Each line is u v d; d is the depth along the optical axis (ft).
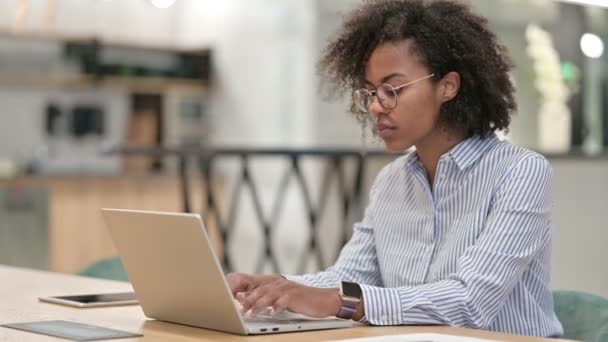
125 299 8.71
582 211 18.71
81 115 27.66
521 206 7.49
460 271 7.41
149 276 7.22
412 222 8.29
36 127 27.17
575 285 18.48
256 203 24.68
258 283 7.72
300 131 27.37
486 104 8.02
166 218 6.67
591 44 22.34
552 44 22.44
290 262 27.35
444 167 7.97
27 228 24.86
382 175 8.92
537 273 7.88
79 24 28.04
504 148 7.89
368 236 8.95
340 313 7.13
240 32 29.01
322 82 9.33
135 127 28.58
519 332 7.79
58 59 27.30
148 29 29.25
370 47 8.16
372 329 6.95
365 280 8.88
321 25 26.86
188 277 6.77
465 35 7.90
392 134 7.91
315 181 26.61
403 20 7.87
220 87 29.60
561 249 18.33
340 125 26.61
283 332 6.77
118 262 11.69
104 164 27.78
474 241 7.69
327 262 26.08
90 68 27.66
